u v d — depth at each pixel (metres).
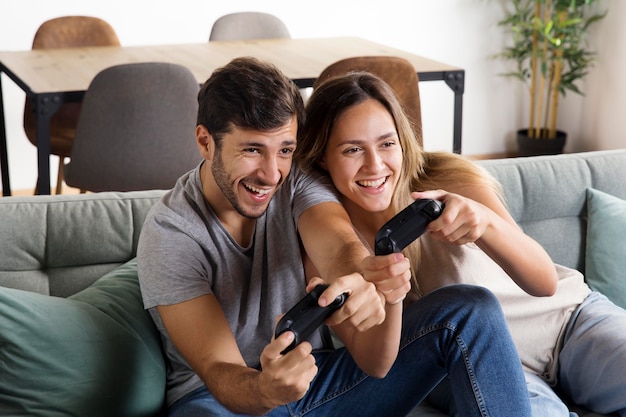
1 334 1.68
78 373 1.75
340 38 4.62
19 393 1.71
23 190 4.95
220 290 1.79
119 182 3.37
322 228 1.76
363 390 1.85
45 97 3.34
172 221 1.74
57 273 2.05
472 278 1.99
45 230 2.04
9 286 2.00
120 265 2.09
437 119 5.68
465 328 1.75
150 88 3.26
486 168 2.39
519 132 5.63
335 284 1.46
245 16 4.59
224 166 1.66
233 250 1.79
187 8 5.04
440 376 1.84
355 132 1.83
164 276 1.69
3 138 4.25
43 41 4.27
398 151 1.88
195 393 1.82
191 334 1.65
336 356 1.91
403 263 1.56
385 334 1.67
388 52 4.21
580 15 5.43
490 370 1.73
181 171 3.40
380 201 1.88
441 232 1.64
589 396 1.97
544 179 2.41
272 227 1.84
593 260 2.37
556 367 2.06
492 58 5.64
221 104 1.62
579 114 5.61
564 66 5.69
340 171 1.86
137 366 1.81
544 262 1.83
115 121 3.29
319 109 1.88
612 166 2.50
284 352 1.45
